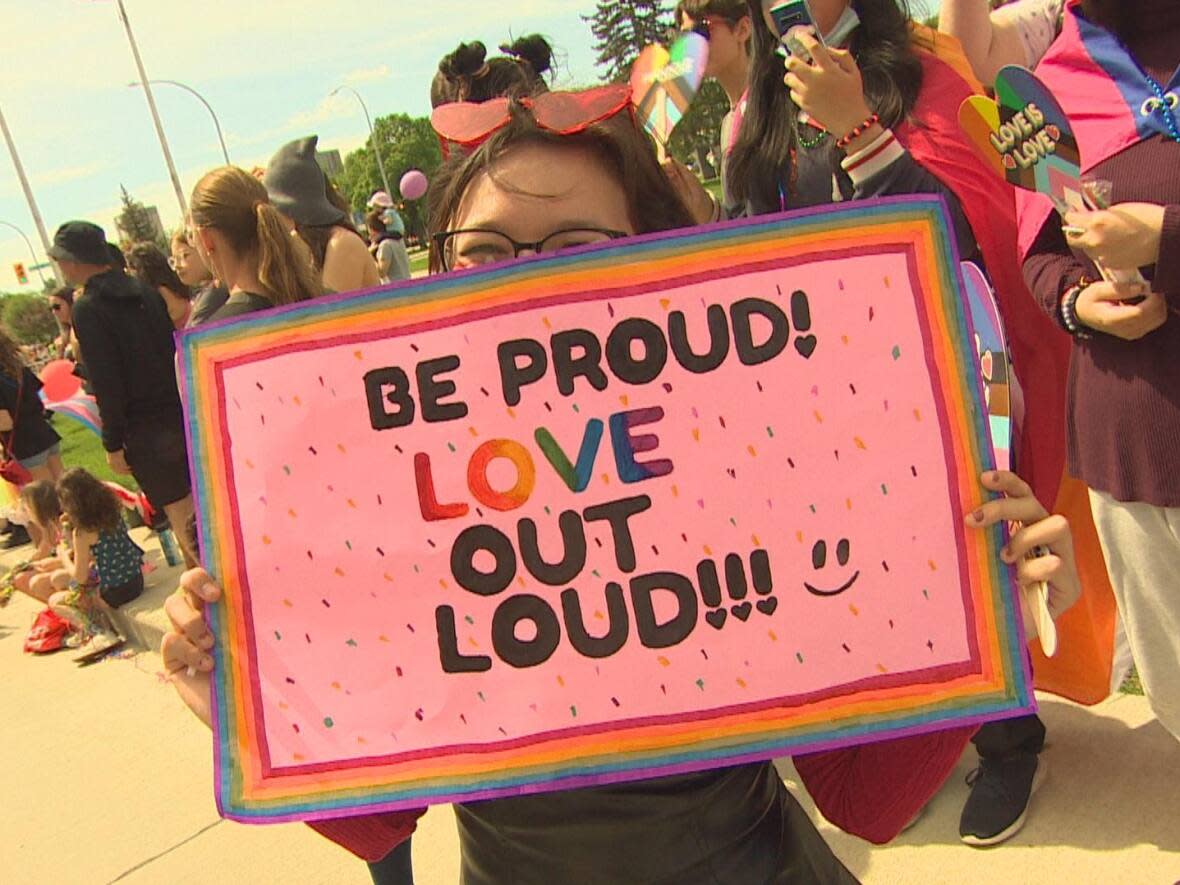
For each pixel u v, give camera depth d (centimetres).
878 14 218
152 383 461
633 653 118
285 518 122
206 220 298
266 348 123
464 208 123
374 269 385
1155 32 172
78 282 455
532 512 119
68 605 529
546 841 117
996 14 269
